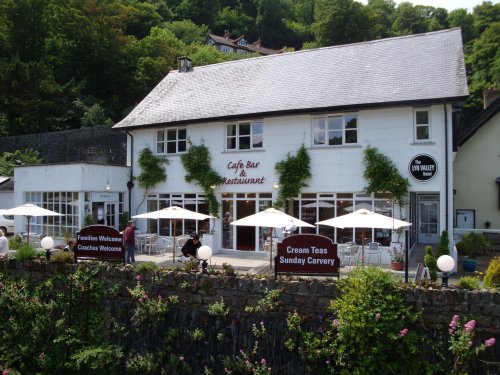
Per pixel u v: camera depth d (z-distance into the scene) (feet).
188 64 81.00
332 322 26.45
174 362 29.99
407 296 25.90
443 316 25.25
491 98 85.56
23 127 130.21
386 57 61.52
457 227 76.74
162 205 67.36
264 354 28.12
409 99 50.80
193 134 64.90
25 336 34.91
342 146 55.42
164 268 32.99
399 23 200.34
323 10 180.96
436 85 51.96
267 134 59.77
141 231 67.00
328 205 56.29
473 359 24.40
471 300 24.93
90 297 34.14
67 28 155.02
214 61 198.70
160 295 31.81
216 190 63.05
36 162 109.60
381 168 52.31
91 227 35.55
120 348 32.07
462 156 77.41
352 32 171.22
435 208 77.20
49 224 66.90
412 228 61.77
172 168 66.33
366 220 36.96
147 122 67.15
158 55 163.02
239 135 62.18
